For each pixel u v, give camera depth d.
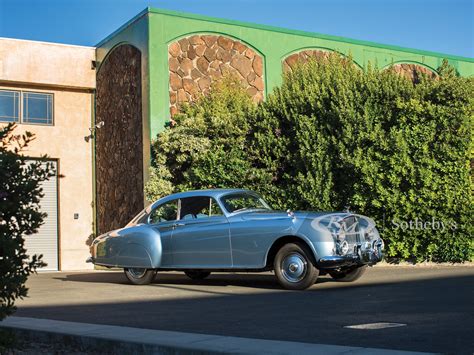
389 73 15.50
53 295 10.95
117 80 21.45
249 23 20.62
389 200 13.82
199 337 5.86
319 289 10.33
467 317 6.75
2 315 4.99
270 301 9.05
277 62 21.00
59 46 23.17
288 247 10.40
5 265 5.02
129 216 20.22
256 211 11.31
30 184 5.14
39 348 6.28
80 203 23.33
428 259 14.19
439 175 13.66
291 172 15.84
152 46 19.09
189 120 17.52
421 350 5.21
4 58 22.33
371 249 10.60
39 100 23.27
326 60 19.14
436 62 24.06
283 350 5.06
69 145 23.42
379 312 7.42
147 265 11.97
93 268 23.06
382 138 13.99
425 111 13.81
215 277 13.82
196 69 19.69
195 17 19.81
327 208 14.67
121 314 8.20
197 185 16.80
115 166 21.44
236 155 16.30
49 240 22.86
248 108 17.20
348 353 4.88
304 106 15.71
